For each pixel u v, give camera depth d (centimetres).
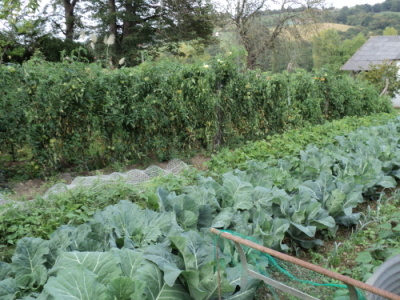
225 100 964
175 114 852
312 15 2547
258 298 338
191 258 306
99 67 757
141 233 354
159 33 2280
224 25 2491
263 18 2600
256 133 1035
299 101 1192
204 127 913
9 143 711
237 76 979
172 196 434
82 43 1783
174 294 287
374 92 1617
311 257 432
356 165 636
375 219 505
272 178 550
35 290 288
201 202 442
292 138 872
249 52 2569
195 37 2388
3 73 655
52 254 325
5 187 649
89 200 462
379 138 865
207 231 391
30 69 684
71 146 740
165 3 2291
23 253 314
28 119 680
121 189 501
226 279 294
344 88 1409
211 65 944
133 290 257
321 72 1342
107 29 2172
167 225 368
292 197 475
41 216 419
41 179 714
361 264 399
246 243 257
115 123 771
